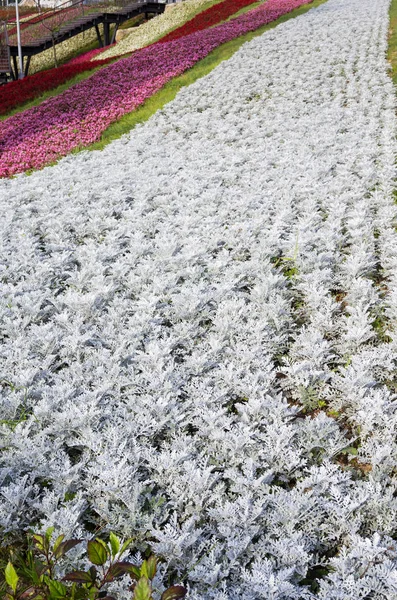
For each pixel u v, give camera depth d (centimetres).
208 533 344
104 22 3756
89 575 212
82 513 361
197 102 1681
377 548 308
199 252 703
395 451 393
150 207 923
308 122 1345
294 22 2764
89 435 405
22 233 814
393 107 1438
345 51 2052
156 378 464
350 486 382
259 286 615
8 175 1386
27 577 298
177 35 3142
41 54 3944
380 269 700
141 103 1778
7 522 337
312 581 325
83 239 832
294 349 524
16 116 1838
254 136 1305
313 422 412
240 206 861
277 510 347
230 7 3534
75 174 1141
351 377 462
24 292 647
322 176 985
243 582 306
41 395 465
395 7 2830
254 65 1997
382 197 888
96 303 610
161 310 592
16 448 410
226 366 500
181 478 362
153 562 204
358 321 550
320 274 628
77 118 1698
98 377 486
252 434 393
